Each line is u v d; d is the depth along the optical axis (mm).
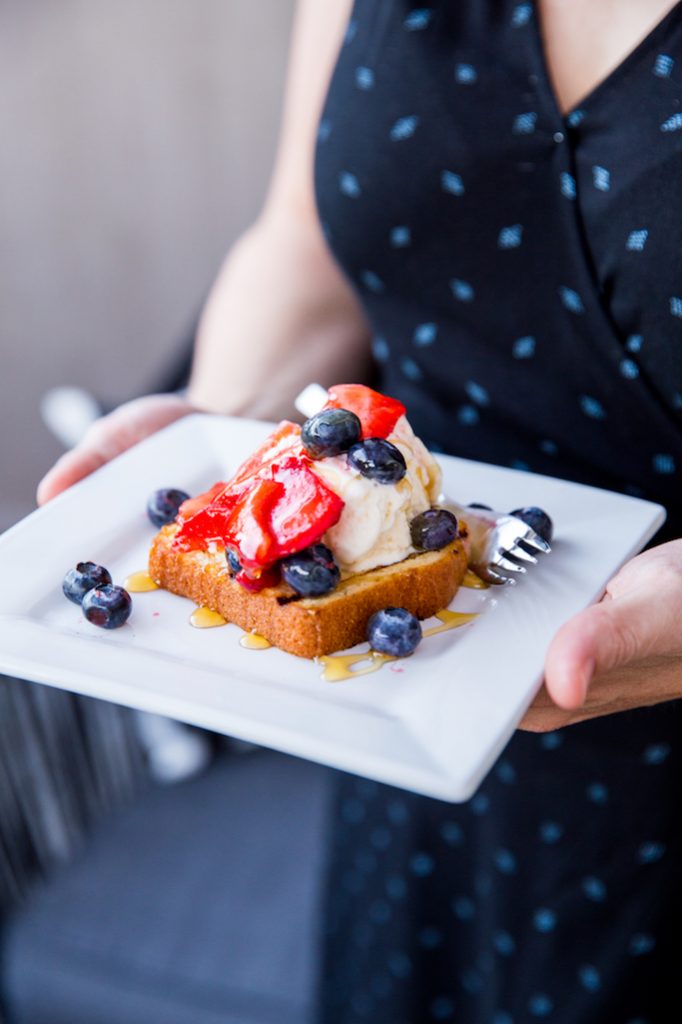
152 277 1400
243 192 1322
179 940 835
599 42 552
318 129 624
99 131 1313
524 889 677
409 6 588
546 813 654
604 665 466
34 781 884
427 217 597
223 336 727
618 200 553
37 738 880
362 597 527
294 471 528
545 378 606
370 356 727
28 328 1459
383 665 517
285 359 711
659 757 625
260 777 968
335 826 759
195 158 1312
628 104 546
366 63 603
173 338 1432
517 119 567
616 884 656
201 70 1252
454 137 579
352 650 527
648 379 575
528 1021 699
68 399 1033
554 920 674
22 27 1262
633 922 660
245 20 1212
